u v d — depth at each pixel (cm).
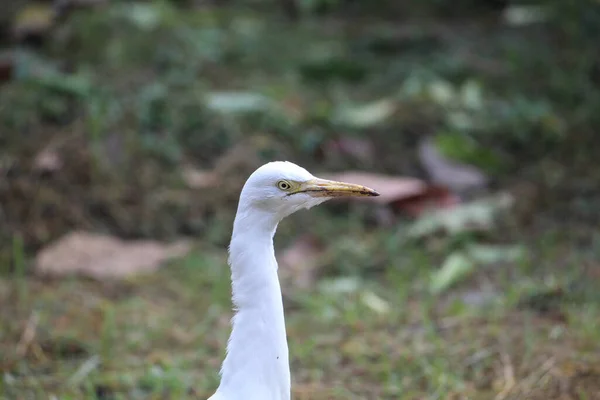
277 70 1639
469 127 1476
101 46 1620
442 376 888
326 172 1388
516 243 1234
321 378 924
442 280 1109
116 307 1085
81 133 1373
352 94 1573
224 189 1341
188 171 1365
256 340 602
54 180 1312
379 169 1409
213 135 1423
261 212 608
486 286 1107
